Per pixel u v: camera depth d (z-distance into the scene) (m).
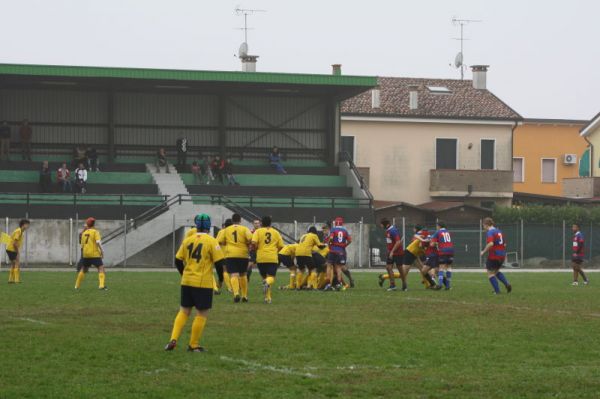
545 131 101.62
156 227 61.34
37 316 26.11
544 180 101.69
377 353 19.50
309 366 17.94
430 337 21.92
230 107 77.19
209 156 76.12
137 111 75.44
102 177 70.31
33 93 73.62
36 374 16.97
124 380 16.44
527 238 67.50
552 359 18.92
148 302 30.77
